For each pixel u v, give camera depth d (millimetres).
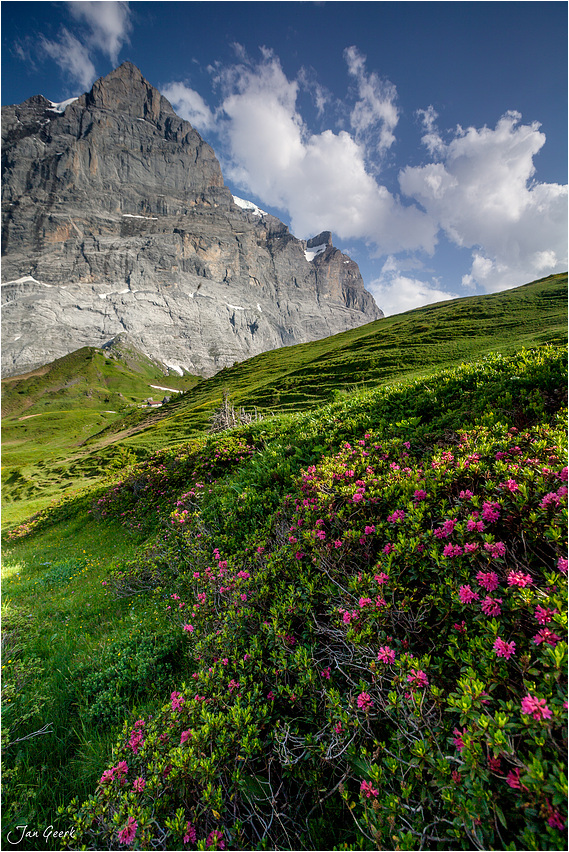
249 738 3346
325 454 9406
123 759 3717
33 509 48562
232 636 4605
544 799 2094
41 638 7703
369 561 4566
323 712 3334
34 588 11852
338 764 3047
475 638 3000
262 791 3113
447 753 2637
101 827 3143
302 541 5340
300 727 3547
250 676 3973
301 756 3025
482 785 2361
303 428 12586
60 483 65188
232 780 3059
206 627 5289
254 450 14328
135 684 5336
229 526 8414
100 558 13711
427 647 3492
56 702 5344
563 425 5445
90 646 6805
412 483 5047
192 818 2996
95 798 3277
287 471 9430
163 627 6609
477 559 3477
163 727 3770
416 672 2855
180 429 72875
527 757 2424
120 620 7734
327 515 5430
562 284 78250
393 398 11172
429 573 3803
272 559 5672
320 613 4246
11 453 112000
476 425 6750
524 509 3578
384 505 5164
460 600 3146
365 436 9062
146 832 2861
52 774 4215
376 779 2588
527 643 2908
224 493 10898
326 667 3676
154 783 3102
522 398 7148
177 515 10859
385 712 3010
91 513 21734
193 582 6891
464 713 2535
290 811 3029
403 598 3791
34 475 76625
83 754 4316
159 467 19109
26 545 21375
